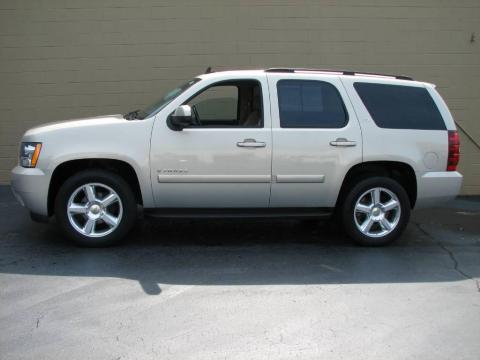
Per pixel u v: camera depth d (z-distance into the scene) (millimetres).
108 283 5270
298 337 4230
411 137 6527
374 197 6582
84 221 6312
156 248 6422
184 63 9555
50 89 9477
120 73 9508
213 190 6242
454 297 5113
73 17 9359
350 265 5977
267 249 6508
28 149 6121
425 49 9844
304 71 6578
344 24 9695
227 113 6570
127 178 6477
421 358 3957
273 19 9586
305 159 6289
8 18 9281
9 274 5473
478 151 10102
